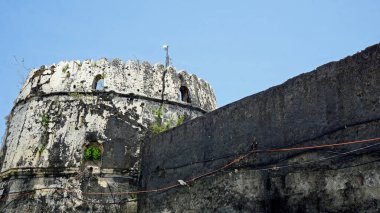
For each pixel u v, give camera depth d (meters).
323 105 9.43
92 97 16.75
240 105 11.73
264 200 10.07
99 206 15.09
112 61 17.59
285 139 10.07
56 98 16.86
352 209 8.19
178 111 17.80
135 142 16.31
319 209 8.80
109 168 15.62
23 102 17.52
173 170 13.59
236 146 11.41
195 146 12.95
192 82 19.08
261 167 10.46
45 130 16.28
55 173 15.48
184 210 12.45
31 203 15.05
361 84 8.76
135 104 16.94
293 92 10.27
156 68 18.12
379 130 8.19
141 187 15.20
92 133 16.11
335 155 8.81
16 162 15.94
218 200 11.36
